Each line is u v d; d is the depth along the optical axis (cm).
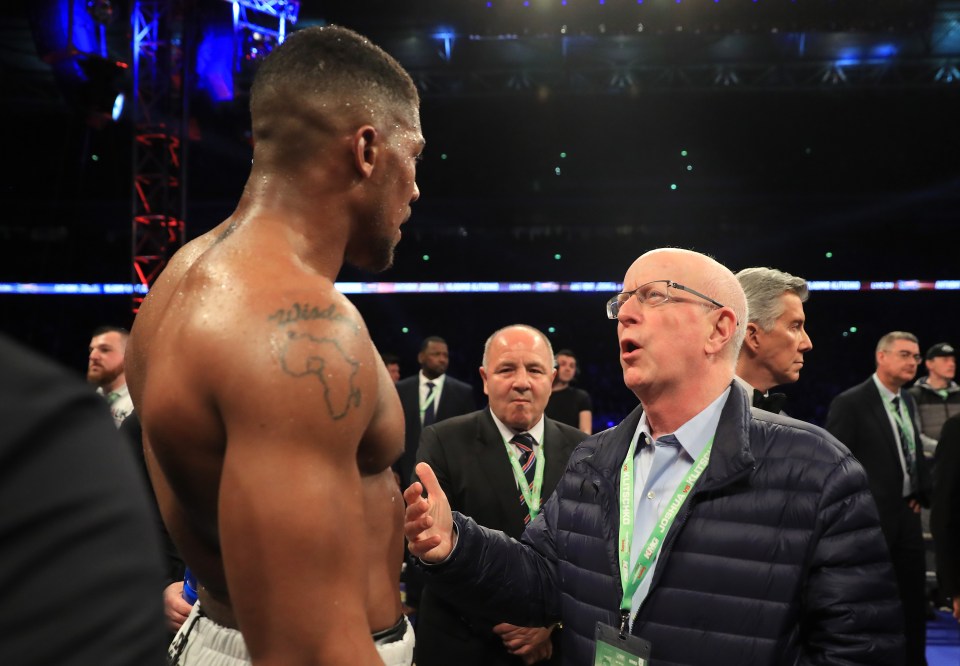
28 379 39
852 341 1859
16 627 36
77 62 926
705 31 1083
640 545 169
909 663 438
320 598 86
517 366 280
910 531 447
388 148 112
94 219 1673
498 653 250
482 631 251
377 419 108
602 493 174
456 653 252
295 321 93
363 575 92
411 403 667
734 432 162
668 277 169
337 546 88
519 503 274
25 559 36
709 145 1625
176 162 975
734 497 158
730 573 154
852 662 148
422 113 1538
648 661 150
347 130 109
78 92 939
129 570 39
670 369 167
